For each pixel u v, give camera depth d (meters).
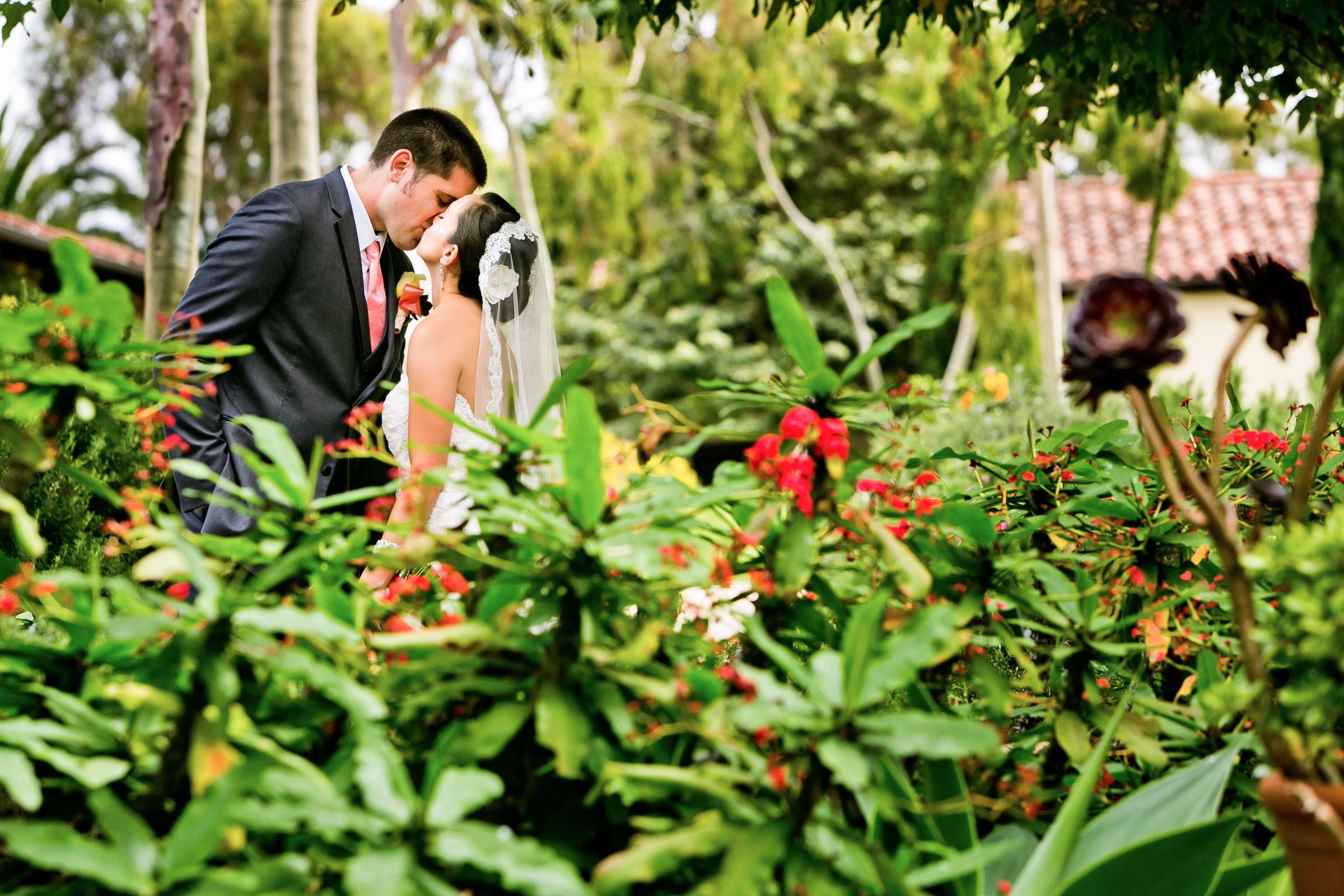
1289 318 1.35
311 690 1.38
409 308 3.16
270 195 2.91
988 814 1.50
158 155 5.23
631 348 18.81
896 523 1.67
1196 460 2.13
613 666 1.33
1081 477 1.96
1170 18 3.21
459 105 12.08
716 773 1.16
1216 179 17.58
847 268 19.48
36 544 1.21
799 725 1.08
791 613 1.47
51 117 20.81
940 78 11.56
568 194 14.27
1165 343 1.15
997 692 1.41
